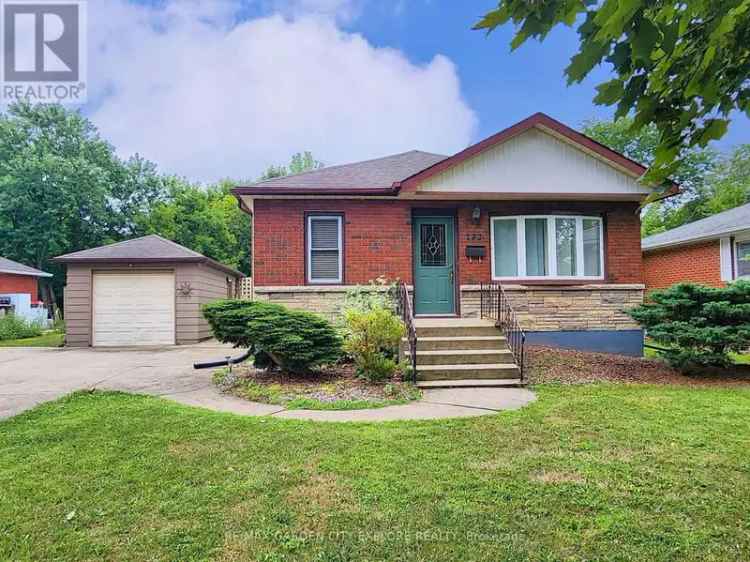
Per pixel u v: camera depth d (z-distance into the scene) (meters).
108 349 12.19
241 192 9.09
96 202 28.25
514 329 7.29
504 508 2.74
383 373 6.46
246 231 32.75
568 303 9.66
